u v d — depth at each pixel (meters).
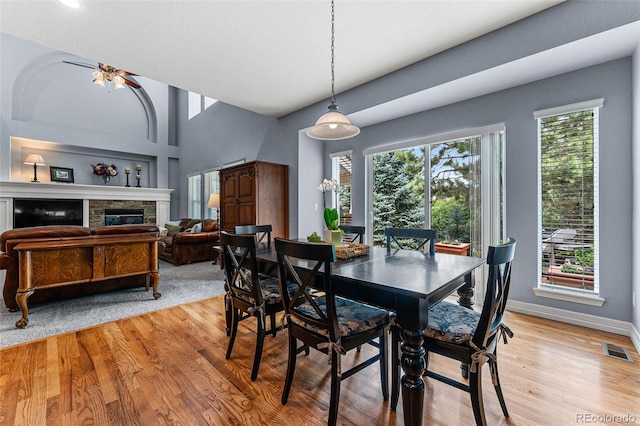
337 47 2.72
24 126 6.13
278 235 4.49
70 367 1.91
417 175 3.72
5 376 1.80
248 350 2.16
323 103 4.02
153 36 2.52
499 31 2.45
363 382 1.77
